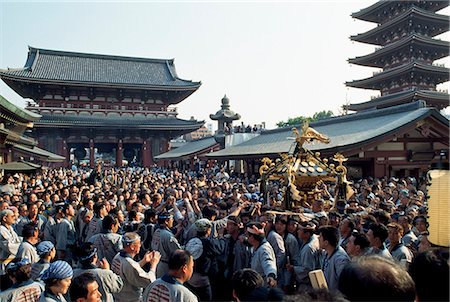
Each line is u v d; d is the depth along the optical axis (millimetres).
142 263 7195
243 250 8734
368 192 16938
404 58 53531
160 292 5578
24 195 17672
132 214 11172
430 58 53875
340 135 30312
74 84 68062
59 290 5582
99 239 8711
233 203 13383
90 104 71938
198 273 8117
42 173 35906
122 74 78688
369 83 57625
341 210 11703
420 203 13289
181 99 80125
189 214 11141
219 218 11828
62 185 23078
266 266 7273
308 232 8047
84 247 6711
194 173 46656
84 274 5328
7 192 17547
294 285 8422
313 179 11812
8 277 6340
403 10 52875
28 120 28625
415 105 29234
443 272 2881
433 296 2881
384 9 54938
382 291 2598
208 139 64438
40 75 69938
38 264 7074
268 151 33906
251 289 4621
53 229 11688
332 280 6578
